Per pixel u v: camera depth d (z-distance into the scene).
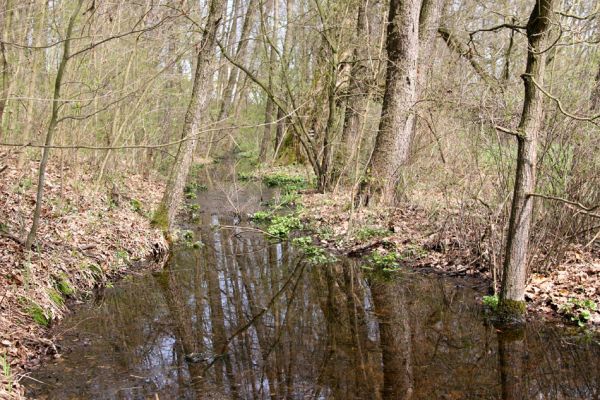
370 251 10.54
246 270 9.76
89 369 5.59
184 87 17.45
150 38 11.12
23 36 9.73
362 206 12.53
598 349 6.03
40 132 10.29
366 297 8.17
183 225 13.62
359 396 5.08
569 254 8.15
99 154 12.88
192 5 11.80
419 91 12.38
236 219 14.69
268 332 6.79
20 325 6.10
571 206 6.67
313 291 8.53
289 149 26.38
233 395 5.10
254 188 20.80
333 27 15.20
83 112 10.94
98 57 11.26
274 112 28.00
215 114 22.44
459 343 6.36
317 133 17.52
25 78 10.56
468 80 10.18
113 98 11.61
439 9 13.02
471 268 8.87
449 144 10.24
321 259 10.25
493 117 7.20
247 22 19.25
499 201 7.77
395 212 11.93
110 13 10.10
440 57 14.84
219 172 25.47
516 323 6.75
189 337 6.59
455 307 7.53
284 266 10.01
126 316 7.23
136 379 5.41
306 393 5.14
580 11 7.96
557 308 6.95
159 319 7.19
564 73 8.09
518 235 6.67
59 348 6.05
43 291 6.88
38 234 8.21
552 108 7.28
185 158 11.32
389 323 7.07
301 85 19.42
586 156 7.44
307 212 14.36
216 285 8.82
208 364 5.81
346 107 16.03
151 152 17.23
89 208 10.38
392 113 12.12
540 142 7.34
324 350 6.21
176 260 10.24
